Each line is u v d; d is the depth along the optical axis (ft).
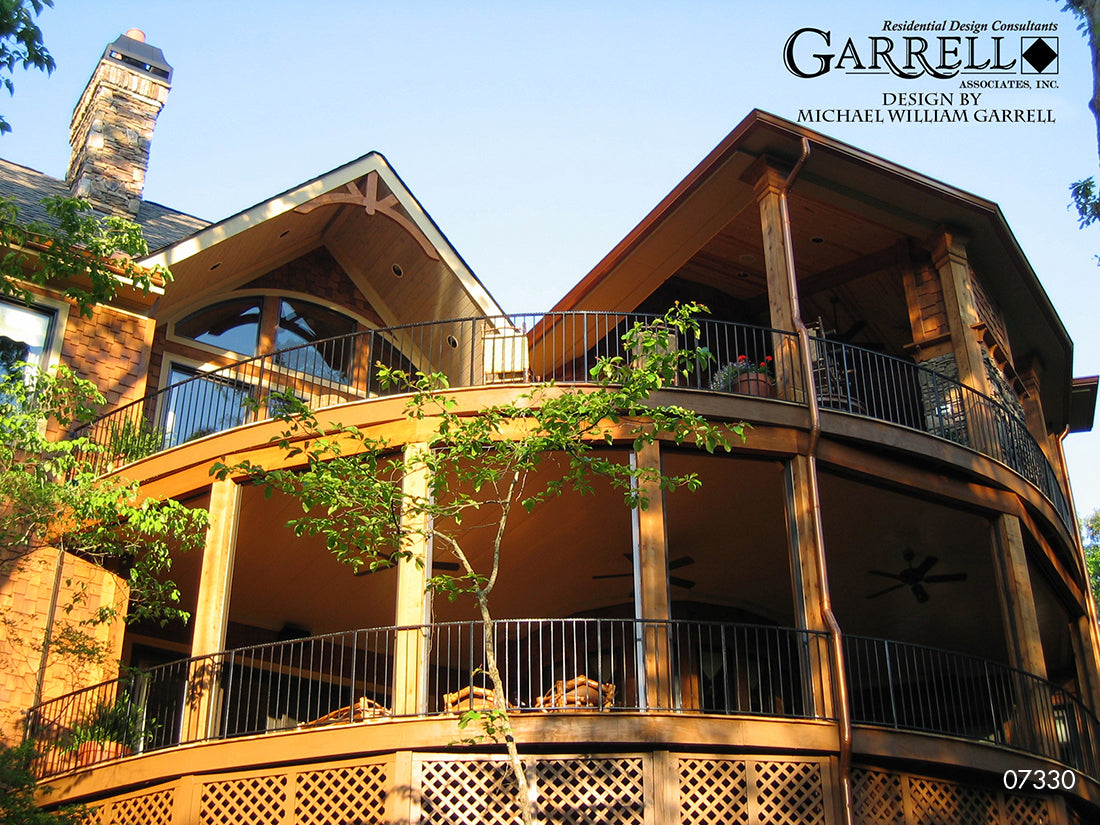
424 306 60.59
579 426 36.40
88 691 41.91
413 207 56.03
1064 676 56.18
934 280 51.21
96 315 50.42
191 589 51.78
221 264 55.16
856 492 42.98
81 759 40.75
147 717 50.31
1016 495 44.50
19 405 39.70
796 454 40.06
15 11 32.14
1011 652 41.98
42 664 41.52
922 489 42.14
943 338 49.42
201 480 42.68
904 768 37.17
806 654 37.29
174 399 53.93
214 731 38.50
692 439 39.37
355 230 59.82
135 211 56.49
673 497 43.80
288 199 53.11
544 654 54.95
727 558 49.32
